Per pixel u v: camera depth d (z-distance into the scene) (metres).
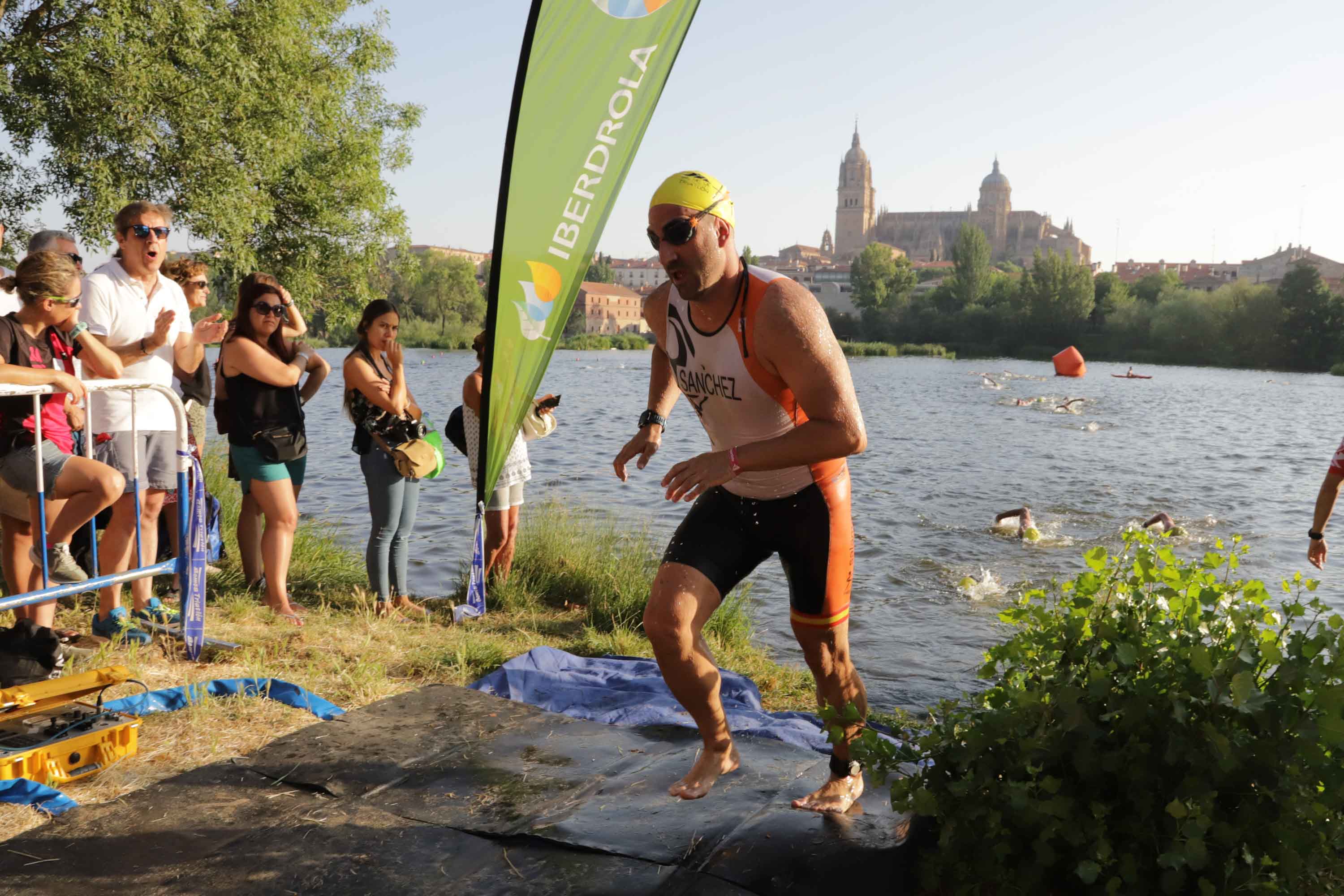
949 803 2.68
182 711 4.18
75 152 12.84
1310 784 2.52
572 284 4.35
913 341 127.31
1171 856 2.36
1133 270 197.50
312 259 16.67
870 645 7.68
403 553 6.53
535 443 23.89
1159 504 15.38
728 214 2.79
